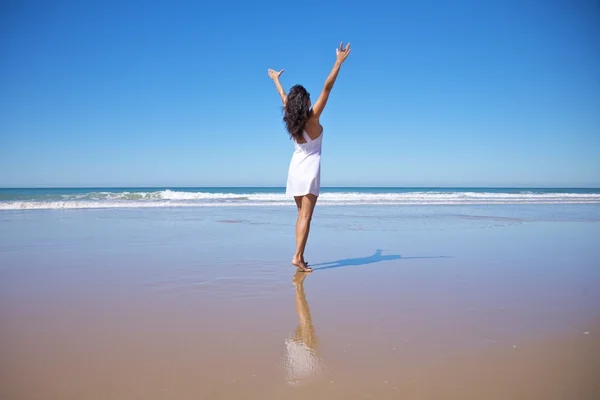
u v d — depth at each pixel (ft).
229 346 6.97
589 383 5.69
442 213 39.78
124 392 5.37
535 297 10.19
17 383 5.58
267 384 5.62
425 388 5.54
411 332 7.68
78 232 22.85
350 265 14.38
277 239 20.53
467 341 7.23
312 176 13.08
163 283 11.51
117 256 15.69
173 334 7.52
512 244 19.62
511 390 5.49
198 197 68.54
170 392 5.38
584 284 11.63
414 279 12.25
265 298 10.04
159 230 24.00
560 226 28.25
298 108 12.76
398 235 22.76
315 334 7.57
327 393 5.39
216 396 5.29
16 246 17.89
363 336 7.47
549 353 6.73
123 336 7.41
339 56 12.41
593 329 7.88
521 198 81.61
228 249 17.51
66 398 5.21
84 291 10.57
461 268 13.92
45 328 7.79
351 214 37.73
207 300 9.83
